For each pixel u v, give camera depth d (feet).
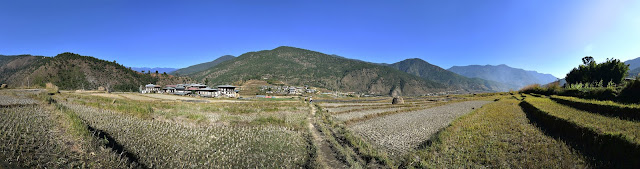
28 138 44.75
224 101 187.21
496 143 52.47
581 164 39.83
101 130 56.59
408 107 149.89
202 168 38.60
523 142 53.26
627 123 57.47
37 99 116.26
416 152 48.98
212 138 56.75
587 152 45.06
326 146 55.01
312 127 77.56
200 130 63.26
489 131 64.80
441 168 39.86
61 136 46.88
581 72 241.55
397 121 90.43
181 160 41.45
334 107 149.79
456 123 76.64
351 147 54.39
